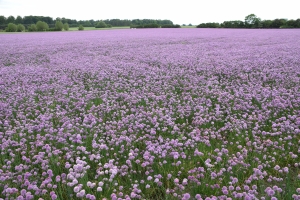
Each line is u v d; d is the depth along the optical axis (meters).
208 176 4.29
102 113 7.21
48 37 39.31
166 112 7.00
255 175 4.10
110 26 86.38
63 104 8.09
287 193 3.72
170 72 12.51
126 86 10.09
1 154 4.82
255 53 18.72
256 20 64.06
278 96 8.11
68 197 3.80
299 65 13.66
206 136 5.50
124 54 19.16
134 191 3.79
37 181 4.18
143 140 5.57
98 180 4.21
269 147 5.21
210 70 12.88
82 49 22.91
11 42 30.77
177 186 4.00
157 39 32.47
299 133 5.77
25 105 7.88
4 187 3.81
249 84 10.04
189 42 28.59
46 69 13.62
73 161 4.60
